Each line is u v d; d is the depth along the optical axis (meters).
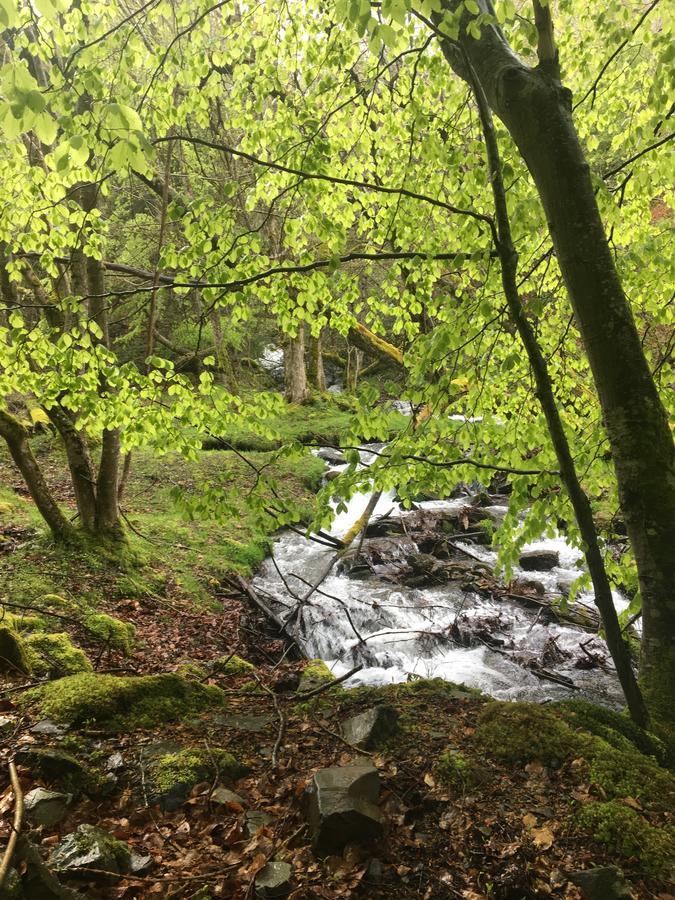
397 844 2.93
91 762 3.60
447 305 5.32
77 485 9.20
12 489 11.70
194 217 4.90
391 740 3.92
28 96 2.22
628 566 5.36
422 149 5.68
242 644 8.09
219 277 5.17
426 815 3.16
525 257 5.93
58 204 5.54
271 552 12.17
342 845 2.86
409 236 6.03
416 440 4.91
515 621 9.45
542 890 2.66
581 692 7.36
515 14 4.05
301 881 2.67
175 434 5.03
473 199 5.74
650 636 4.26
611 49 5.76
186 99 5.85
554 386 6.29
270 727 4.37
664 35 5.11
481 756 3.68
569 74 6.39
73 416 9.27
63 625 6.84
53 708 4.10
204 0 5.15
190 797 3.39
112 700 4.28
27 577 7.69
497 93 4.18
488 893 2.63
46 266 5.85
